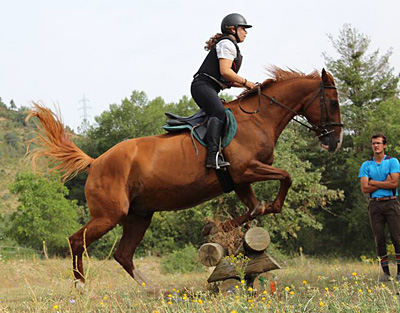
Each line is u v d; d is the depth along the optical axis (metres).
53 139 7.36
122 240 7.46
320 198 23.27
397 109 29.20
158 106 56.25
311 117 7.26
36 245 29.33
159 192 6.80
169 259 21.91
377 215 7.86
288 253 32.22
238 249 6.93
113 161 6.87
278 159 21.92
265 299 5.36
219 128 6.70
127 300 5.96
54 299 6.10
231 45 6.93
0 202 58.56
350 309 4.88
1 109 111.81
